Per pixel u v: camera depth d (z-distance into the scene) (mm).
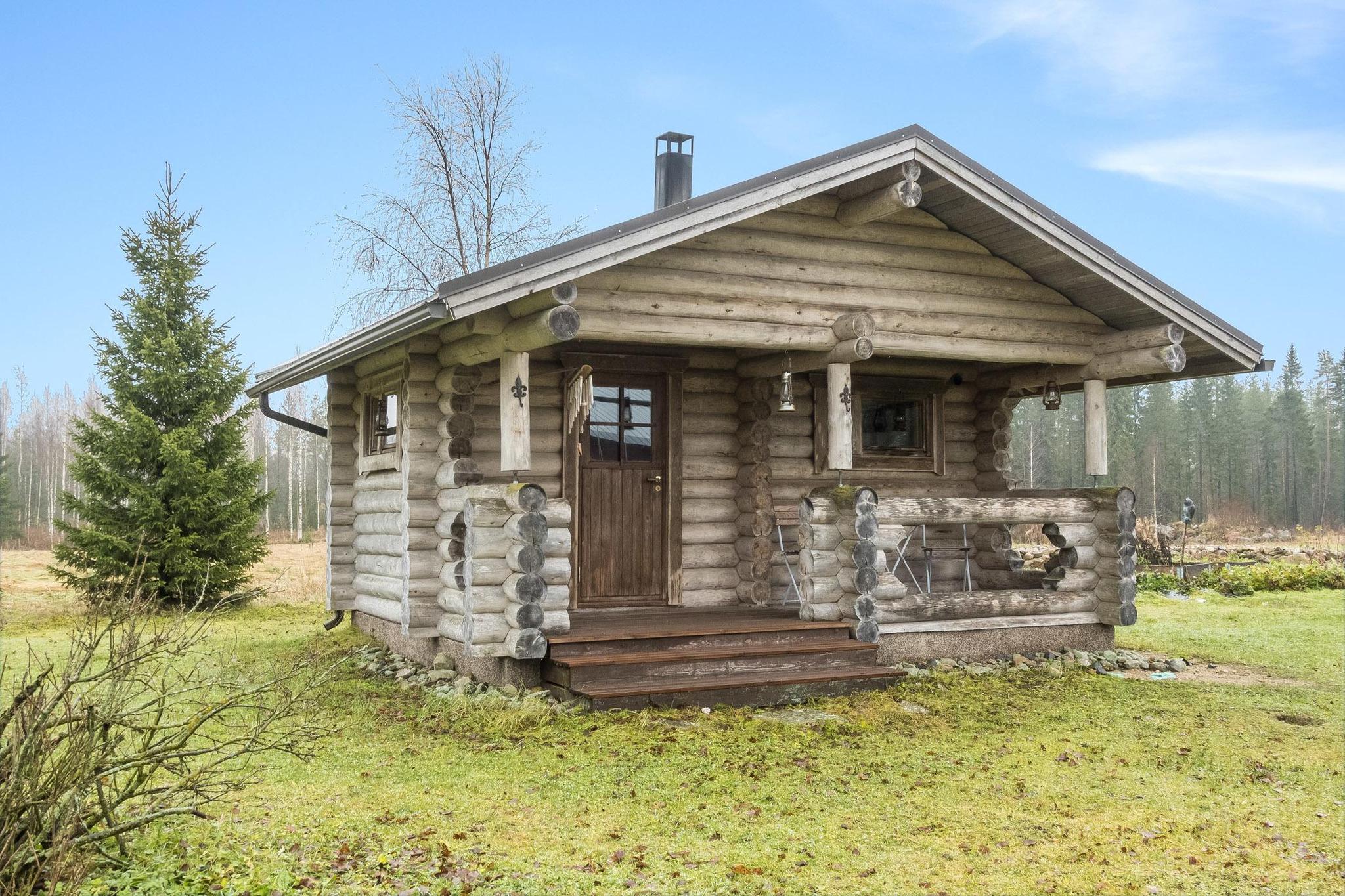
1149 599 16484
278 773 6234
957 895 4785
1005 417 12078
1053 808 6062
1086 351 10547
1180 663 10438
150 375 15234
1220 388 69812
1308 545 30656
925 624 9922
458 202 23359
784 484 11312
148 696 7684
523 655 8102
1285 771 6898
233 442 15664
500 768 6457
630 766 6535
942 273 9844
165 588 14469
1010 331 10133
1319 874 5156
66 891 3867
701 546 10922
